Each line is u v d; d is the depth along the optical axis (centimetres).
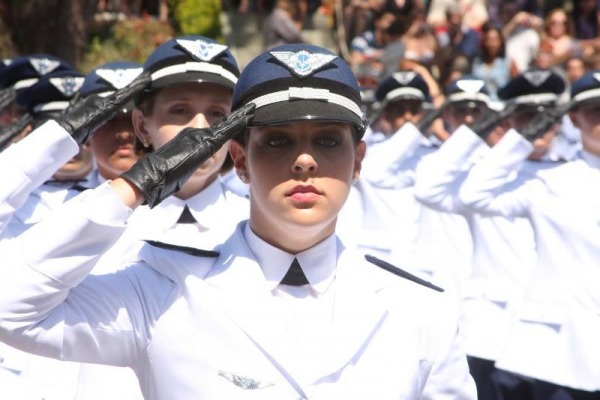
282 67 381
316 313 390
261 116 376
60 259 346
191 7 2027
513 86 985
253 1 2256
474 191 792
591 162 779
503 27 2016
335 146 382
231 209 578
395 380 385
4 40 1387
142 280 382
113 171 657
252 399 374
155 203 358
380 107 1232
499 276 887
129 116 650
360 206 1112
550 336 756
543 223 768
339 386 381
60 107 766
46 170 379
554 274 759
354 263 398
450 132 1216
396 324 391
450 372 402
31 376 616
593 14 2027
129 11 1977
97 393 512
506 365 768
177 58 580
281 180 379
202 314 378
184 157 360
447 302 404
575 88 803
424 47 1894
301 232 383
